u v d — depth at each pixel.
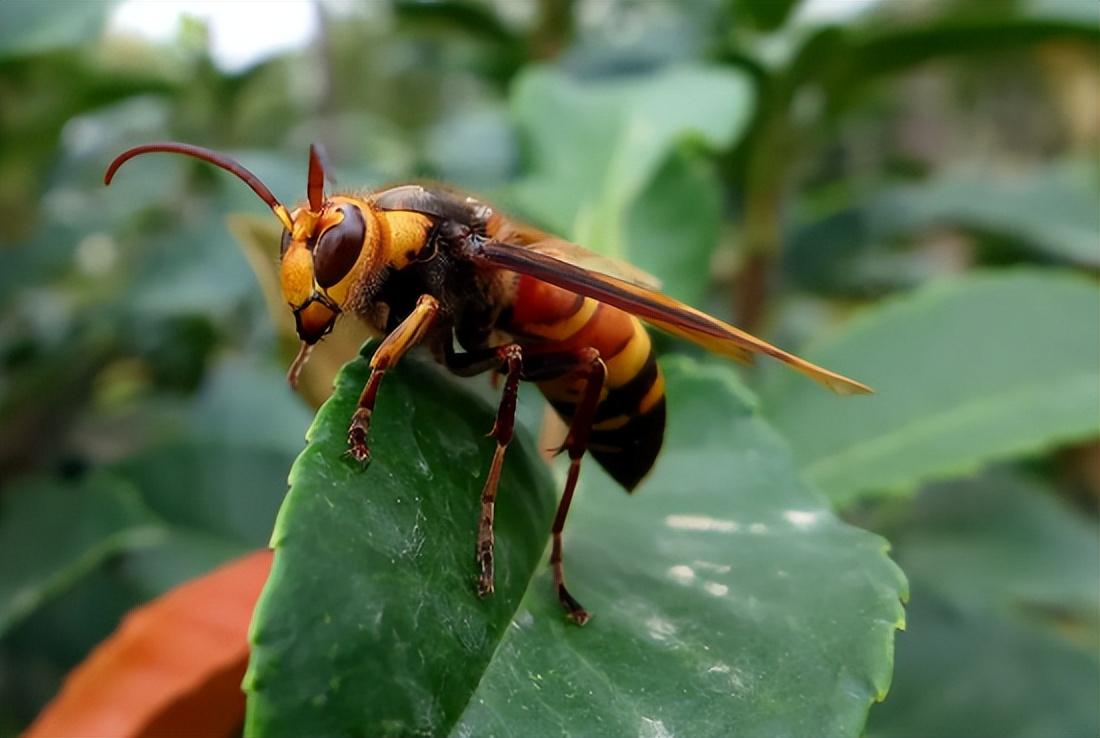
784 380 0.11
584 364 0.08
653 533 0.08
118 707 0.07
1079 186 0.18
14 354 0.15
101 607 0.13
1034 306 0.11
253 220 0.09
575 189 0.12
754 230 0.15
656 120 0.12
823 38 0.14
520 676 0.06
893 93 0.24
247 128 0.23
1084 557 0.14
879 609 0.07
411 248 0.08
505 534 0.07
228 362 0.18
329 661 0.05
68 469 0.15
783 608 0.07
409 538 0.06
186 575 0.12
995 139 0.35
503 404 0.07
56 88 0.14
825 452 0.11
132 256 0.17
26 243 0.14
